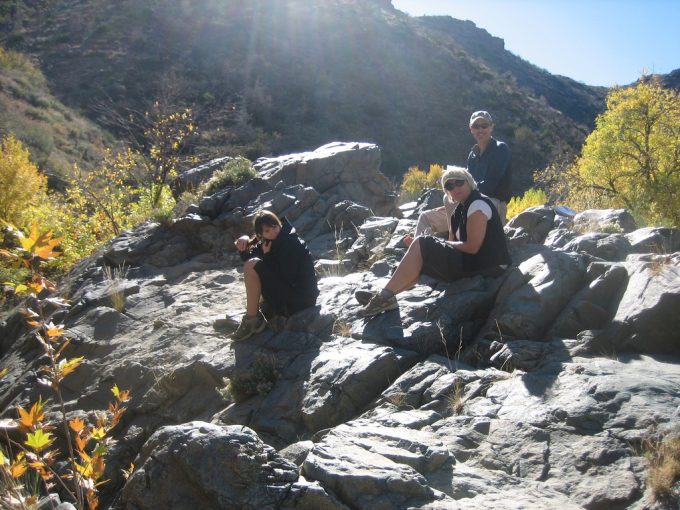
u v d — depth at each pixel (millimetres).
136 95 42438
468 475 3545
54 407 6340
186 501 3621
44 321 3650
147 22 52031
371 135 45438
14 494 3404
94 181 18422
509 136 48562
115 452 5562
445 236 6895
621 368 4371
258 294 6074
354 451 3721
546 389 4242
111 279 8539
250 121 42438
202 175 13320
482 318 5633
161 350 6484
